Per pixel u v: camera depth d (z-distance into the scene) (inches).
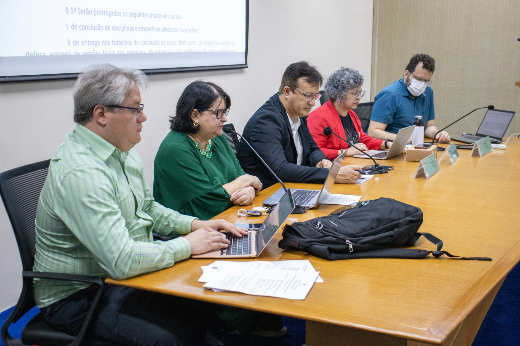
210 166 78.1
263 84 151.2
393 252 51.6
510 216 65.2
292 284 44.2
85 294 52.1
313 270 47.4
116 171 53.9
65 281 52.2
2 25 78.8
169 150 73.1
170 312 52.1
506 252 52.4
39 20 84.5
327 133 108.3
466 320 54.6
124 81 50.4
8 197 51.0
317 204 69.7
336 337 47.6
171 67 114.6
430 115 150.8
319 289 43.7
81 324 50.9
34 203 54.7
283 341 77.8
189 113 73.9
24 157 84.7
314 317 38.2
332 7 184.1
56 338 50.8
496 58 189.5
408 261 50.4
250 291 43.0
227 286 44.1
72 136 52.0
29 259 51.7
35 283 52.4
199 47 122.2
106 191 48.8
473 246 54.3
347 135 121.8
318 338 48.6
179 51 116.3
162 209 63.8
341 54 195.2
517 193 77.2
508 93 189.8
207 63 125.7
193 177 72.1
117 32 99.9
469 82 197.2
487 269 47.9
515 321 86.7
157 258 48.9
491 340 80.4
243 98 142.3
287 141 95.3
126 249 47.3
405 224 54.2
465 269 48.1
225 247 54.4
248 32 140.1
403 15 207.3
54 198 49.3
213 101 73.8
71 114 92.8
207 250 53.4
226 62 132.8
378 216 54.8
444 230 59.9
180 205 72.6
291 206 57.6
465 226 61.3
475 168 97.7
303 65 93.0
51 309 51.7
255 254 52.1
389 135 134.5
